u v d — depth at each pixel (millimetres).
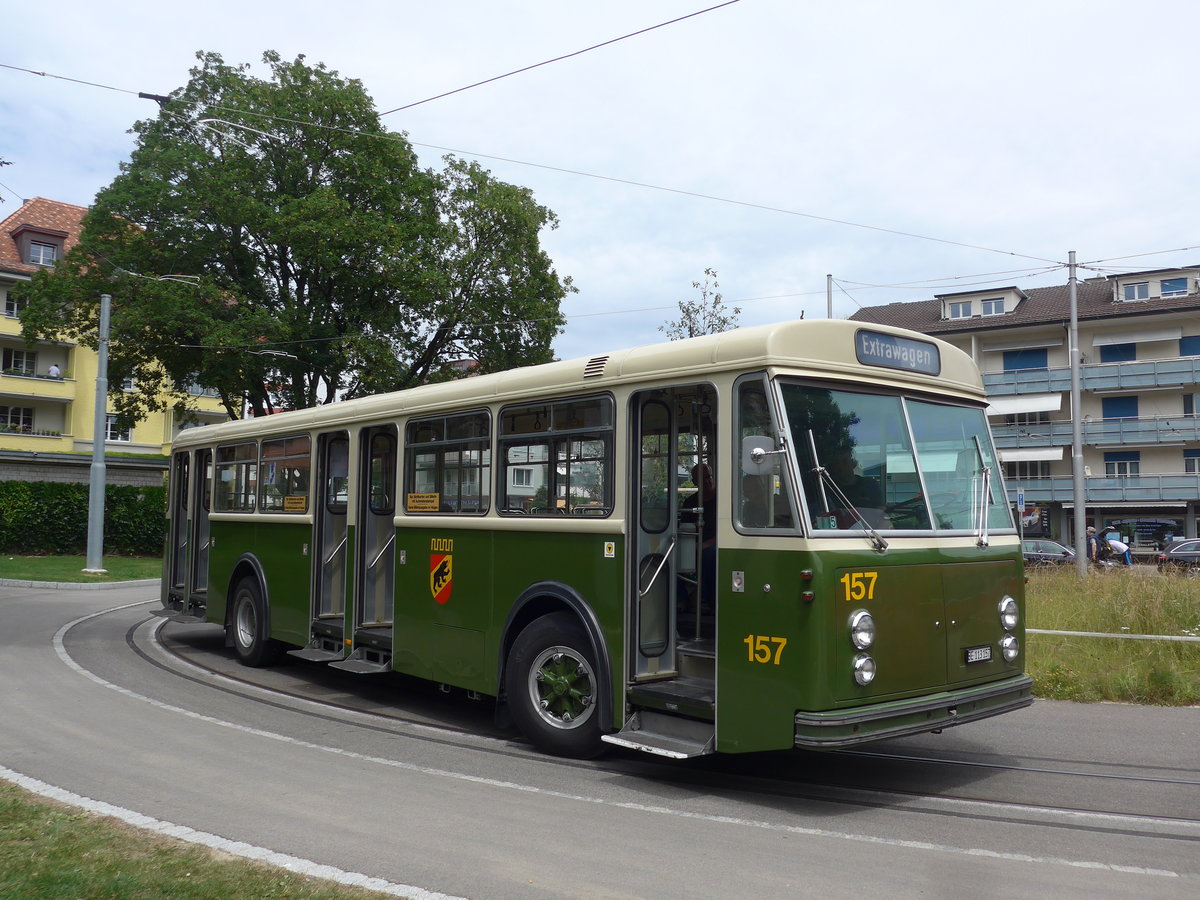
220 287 28219
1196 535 46344
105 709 9344
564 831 5699
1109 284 50906
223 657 13055
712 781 6938
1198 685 10195
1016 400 49031
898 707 6145
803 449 6191
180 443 14719
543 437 7902
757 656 6156
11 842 5230
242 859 5027
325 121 28516
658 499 7320
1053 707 9766
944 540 6738
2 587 22859
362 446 10227
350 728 8750
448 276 29703
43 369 49656
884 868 5109
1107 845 5531
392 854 5242
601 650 7152
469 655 8469
